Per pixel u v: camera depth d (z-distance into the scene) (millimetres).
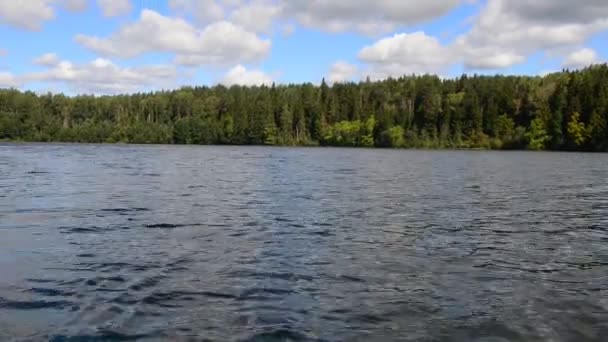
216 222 14711
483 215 16766
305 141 134500
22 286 8461
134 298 8000
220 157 61812
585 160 63031
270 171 37375
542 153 90812
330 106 143375
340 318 7359
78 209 16766
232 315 7402
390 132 123250
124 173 32969
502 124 115188
